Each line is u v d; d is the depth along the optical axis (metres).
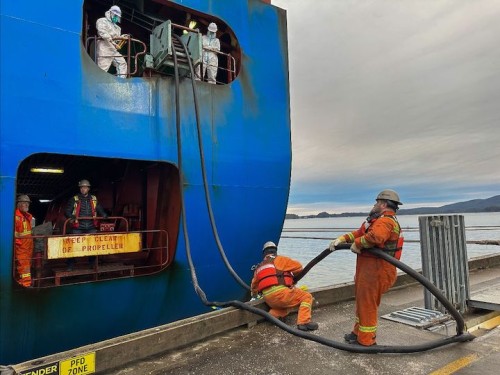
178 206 5.76
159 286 5.43
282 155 6.73
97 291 4.85
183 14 6.93
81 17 4.75
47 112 4.40
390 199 3.63
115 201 7.71
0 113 4.11
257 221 6.37
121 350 3.39
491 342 3.85
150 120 5.24
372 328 3.66
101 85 4.84
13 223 4.16
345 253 22.22
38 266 5.27
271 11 7.06
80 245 4.67
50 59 4.47
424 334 4.13
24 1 4.35
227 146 6.02
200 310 5.92
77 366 3.12
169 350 3.72
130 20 7.09
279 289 4.37
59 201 10.85
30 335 4.39
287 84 7.08
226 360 3.52
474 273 8.16
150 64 5.64
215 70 6.38
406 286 6.64
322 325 4.45
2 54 4.17
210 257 5.85
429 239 4.90
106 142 4.83
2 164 4.09
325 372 3.26
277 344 3.88
